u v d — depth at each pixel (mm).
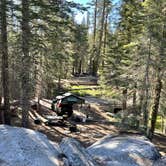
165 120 30734
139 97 24641
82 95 45031
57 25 20109
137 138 9727
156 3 22938
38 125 25484
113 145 9047
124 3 31438
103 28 56188
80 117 29734
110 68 30016
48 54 22297
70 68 50031
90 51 64312
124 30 30219
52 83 36875
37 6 19469
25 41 18969
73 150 7547
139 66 24203
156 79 23750
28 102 20266
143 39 23312
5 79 20656
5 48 19938
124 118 22344
